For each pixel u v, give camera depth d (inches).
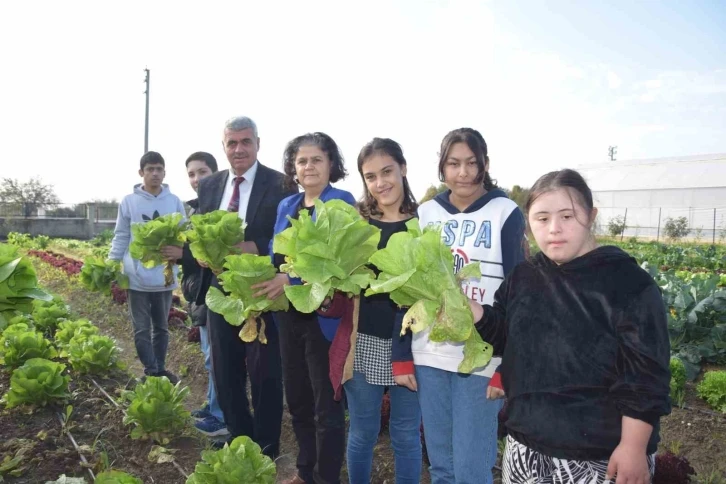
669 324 273.9
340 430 122.8
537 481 75.9
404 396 117.0
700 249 944.9
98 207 1429.6
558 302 76.5
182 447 158.7
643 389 66.4
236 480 107.3
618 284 72.1
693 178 1838.1
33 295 81.7
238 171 159.0
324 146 128.6
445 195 114.9
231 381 148.9
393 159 115.5
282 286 107.7
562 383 74.1
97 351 213.0
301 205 135.2
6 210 1315.2
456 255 106.0
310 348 123.2
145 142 1257.4
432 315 75.1
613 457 68.6
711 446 177.6
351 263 89.4
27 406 173.8
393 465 154.3
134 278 213.5
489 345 77.4
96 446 154.3
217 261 136.2
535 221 77.7
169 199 229.1
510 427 80.3
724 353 258.8
